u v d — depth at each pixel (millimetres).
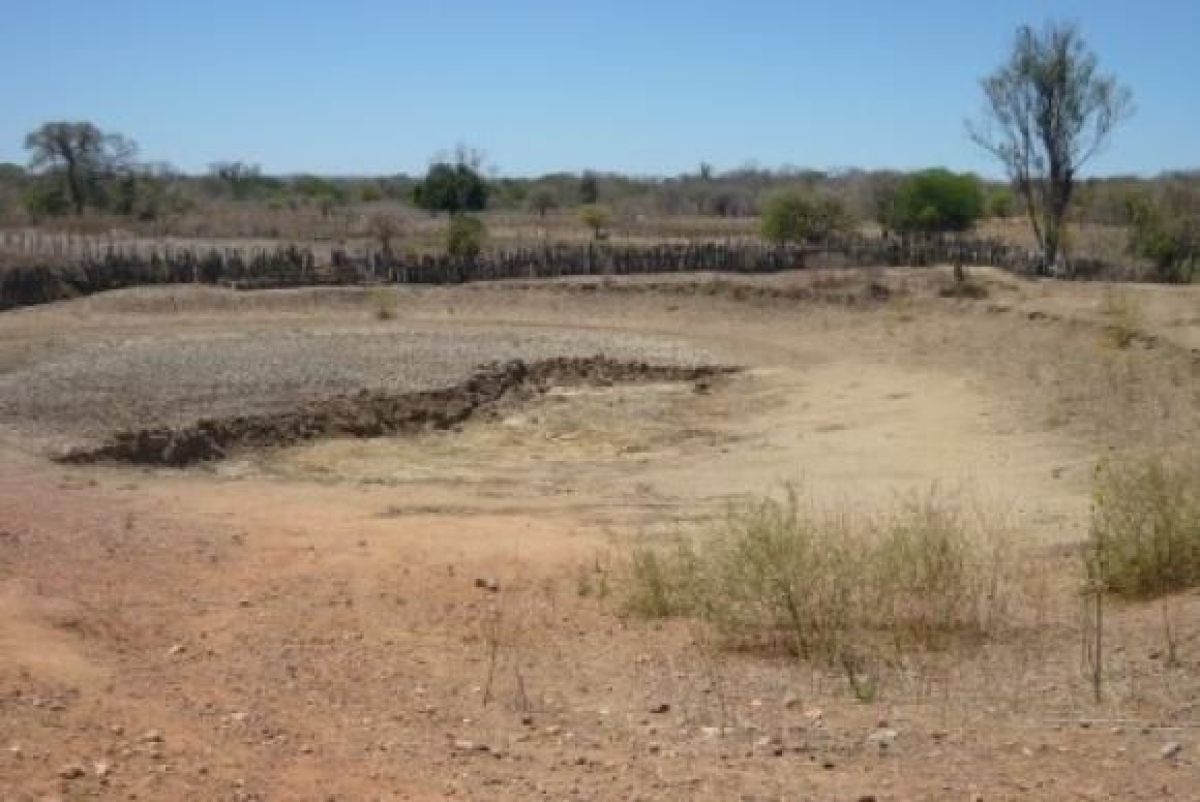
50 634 8977
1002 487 16500
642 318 38938
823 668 8602
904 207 56969
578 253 45812
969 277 39281
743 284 40594
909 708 7555
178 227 69375
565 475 19469
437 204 84438
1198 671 7953
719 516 15625
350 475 19484
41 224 70000
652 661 8984
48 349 31312
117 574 11359
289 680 8305
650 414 25328
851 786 6160
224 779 6195
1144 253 41312
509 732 7199
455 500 16969
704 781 6285
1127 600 9867
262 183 119188
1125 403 21156
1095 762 6422
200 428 20938
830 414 24125
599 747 6895
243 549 12828
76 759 6270
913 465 18766
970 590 10125
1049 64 42625
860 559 10336
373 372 27828
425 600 11016
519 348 32750
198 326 36719
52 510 14492
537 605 10867
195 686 7992
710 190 101875
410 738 7039
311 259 44719
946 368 28422
